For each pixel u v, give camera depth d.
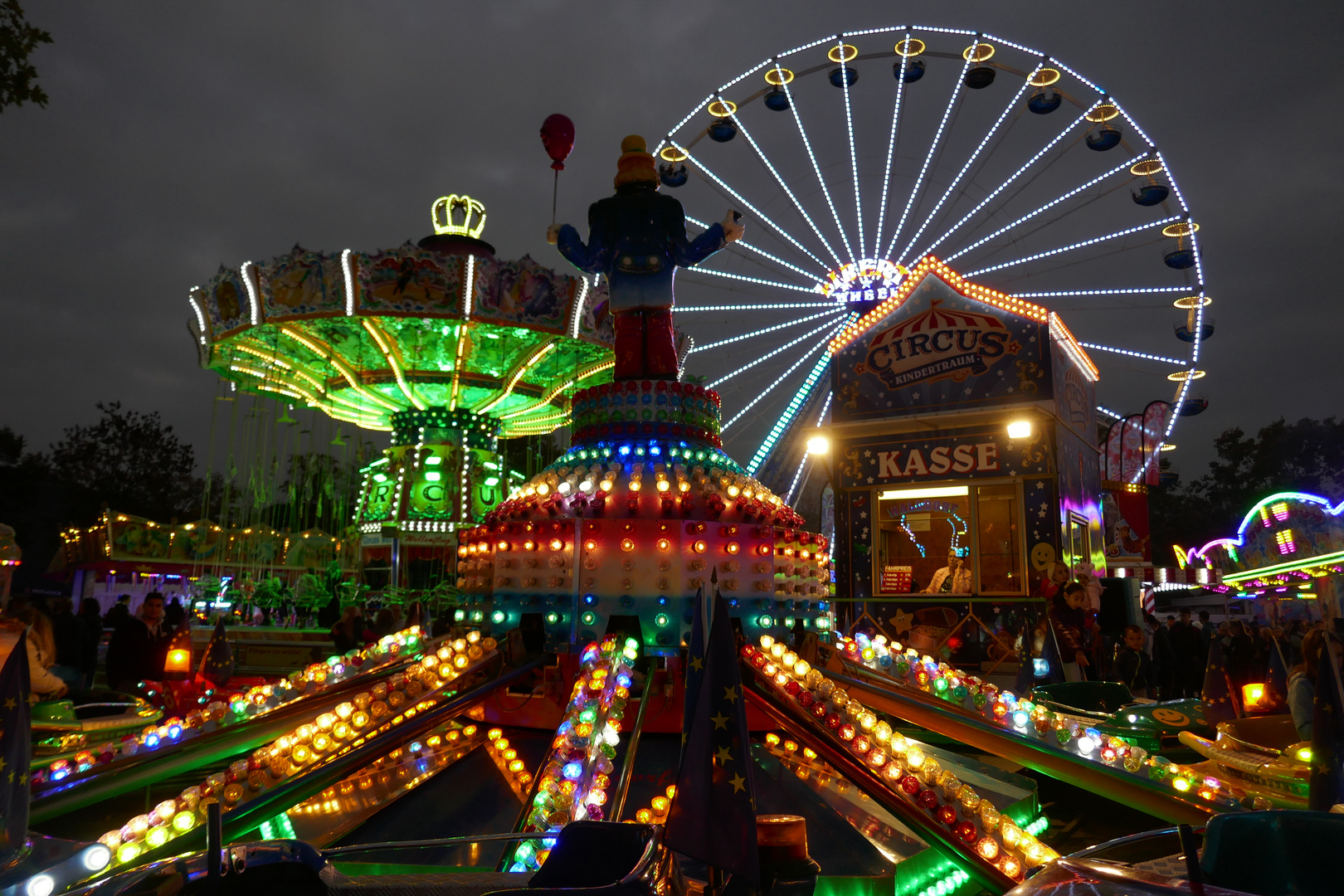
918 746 4.55
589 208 7.77
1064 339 17.80
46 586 35.66
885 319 17.84
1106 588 18.22
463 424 23.61
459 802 4.96
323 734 4.53
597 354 21.91
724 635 2.91
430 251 17.77
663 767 5.32
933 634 15.98
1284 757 4.59
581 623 6.22
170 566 26.95
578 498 6.49
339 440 22.39
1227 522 69.31
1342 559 20.80
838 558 17.56
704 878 3.70
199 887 2.42
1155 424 23.95
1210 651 6.63
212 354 20.33
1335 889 2.28
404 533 22.45
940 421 17.02
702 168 27.33
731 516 6.67
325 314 17.86
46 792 4.30
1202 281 23.75
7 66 10.17
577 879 2.71
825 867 4.22
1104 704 7.75
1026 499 16.34
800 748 5.71
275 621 21.72
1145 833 2.66
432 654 6.12
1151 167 24.31
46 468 52.03
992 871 3.83
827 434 17.98
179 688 9.41
